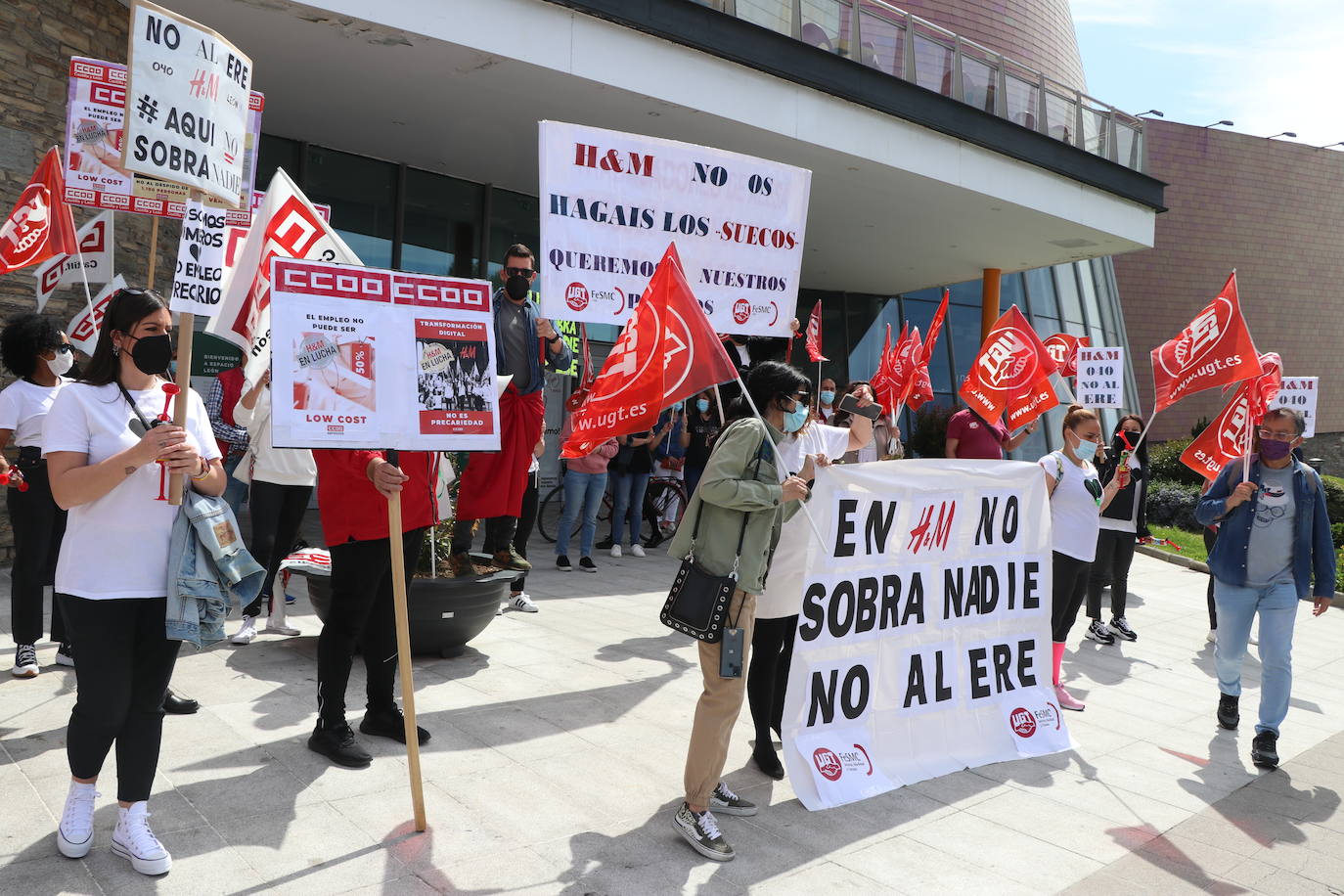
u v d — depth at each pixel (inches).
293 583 299.1
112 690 118.3
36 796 139.6
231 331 192.1
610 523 479.5
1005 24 788.0
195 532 119.9
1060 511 235.1
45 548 190.9
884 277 768.3
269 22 319.0
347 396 132.3
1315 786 191.5
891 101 451.8
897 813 162.6
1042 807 170.7
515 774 163.0
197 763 156.0
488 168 513.0
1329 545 203.9
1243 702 251.6
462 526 235.5
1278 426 208.8
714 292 225.5
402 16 318.0
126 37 338.0
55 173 215.2
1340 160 1262.3
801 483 144.2
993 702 199.0
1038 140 525.3
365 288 135.8
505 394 236.2
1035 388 282.0
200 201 134.4
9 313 289.0
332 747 160.6
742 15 396.2
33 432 187.9
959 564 193.2
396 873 127.3
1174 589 436.8
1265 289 1221.7
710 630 137.7
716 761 141.3
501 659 230.1
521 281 237.5
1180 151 1173.7
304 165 472.1
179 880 120.5
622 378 166.4
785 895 131.2
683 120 404.5
